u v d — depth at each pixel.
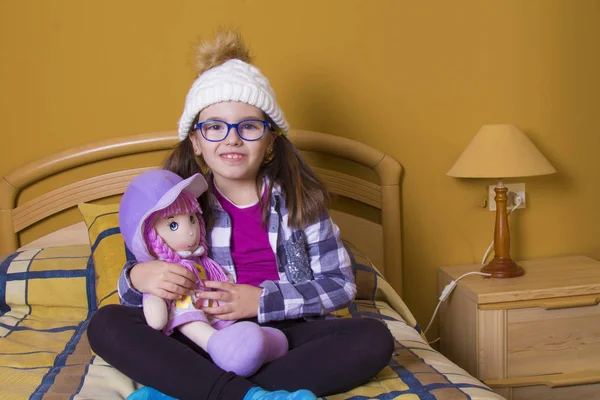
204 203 1.30
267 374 1.01
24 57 1.84
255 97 1.22
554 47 2.01
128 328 1.06
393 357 1.21
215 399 0.93
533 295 1.70
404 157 1.98
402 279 2.02
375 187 1.95
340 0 1.91
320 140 1.88
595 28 2.02
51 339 1.37
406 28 1.94
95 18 1.85
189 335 1.11
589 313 1.74
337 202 1.97
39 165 1.82
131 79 1.87
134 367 1.01
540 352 1.73
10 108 1.85
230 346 1.00
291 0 1.90
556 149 2.04
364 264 1.70
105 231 1.57
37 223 1.89
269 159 1.37
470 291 1.75
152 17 1.86
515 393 1.72
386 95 1.96
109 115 1.88
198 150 1.33
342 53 1.93
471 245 2.04
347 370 1.00
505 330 1.71
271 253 1.32
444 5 1.95
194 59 1.40
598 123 2.05
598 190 2.08
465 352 1.81
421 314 2.04
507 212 1.93
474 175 1.77
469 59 1.98
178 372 0.97
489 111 2.00
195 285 1.17
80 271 1.58
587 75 2.03
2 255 1.81
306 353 1.02
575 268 1.92
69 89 1.86
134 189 1.18
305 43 1.92
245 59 1.38
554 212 2.07
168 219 1.18
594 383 1.72
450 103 1.98
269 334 1.08
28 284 1.56
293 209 1.30
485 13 1.97
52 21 1.84
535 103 2.02
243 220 1.32
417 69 1.96
